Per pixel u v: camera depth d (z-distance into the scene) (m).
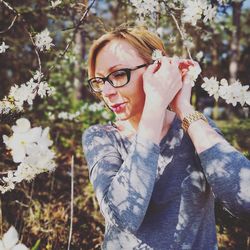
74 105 3.42
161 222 0.65
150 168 0.61
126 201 0.60
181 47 2.18
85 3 1.46
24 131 0.59
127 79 0.69
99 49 0.71
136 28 0.73
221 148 0.63
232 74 4.12
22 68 2.99
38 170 0.68
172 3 1.34
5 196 1.87
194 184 0.66
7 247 0.52
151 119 0.64
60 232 1.69
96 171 0.69
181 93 0.69
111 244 0.68
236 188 0.60
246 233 1.50
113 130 0.74
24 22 1.22
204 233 0.66
